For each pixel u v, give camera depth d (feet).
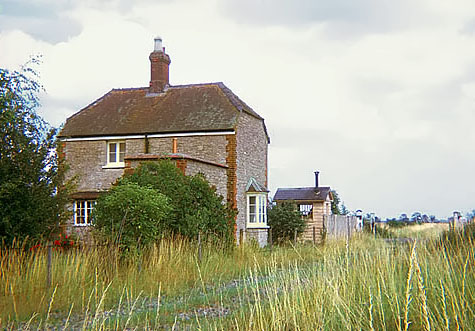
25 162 39.19
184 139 82.89
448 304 21.50
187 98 89.61
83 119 90.22
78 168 86.22
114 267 39.55
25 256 35.24
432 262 26.94
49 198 40.70
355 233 54.34
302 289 26.91
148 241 43.93
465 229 39.09
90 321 27.20
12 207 38.40
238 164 81.97
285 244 83.87
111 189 48.98
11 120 38.34
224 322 26.00
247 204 85.05
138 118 87.66
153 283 37.73
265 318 24.66
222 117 82.64
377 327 21.48
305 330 21.90
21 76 39.93
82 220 80.64
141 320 27.96
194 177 60.70
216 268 45.34
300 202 109.50
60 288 32.55
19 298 29.99
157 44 94.63
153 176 55.93
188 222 54.24
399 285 25.40
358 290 26.27
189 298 33.88
